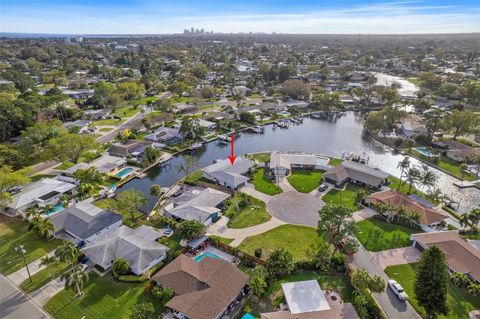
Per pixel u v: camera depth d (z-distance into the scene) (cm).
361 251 6756
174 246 6912
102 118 16900
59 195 8869
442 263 4944
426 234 6969
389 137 14475
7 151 10225
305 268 6191
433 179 8838
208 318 4853
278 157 11212
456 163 11388
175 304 5097
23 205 8162
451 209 8450
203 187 9762
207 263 5966
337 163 11425
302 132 15838
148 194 9469
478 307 5331
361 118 18400
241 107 18712
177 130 14500
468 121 12825
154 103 18375
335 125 17075
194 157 12369
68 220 7444
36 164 11238
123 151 11912
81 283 5372
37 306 5322
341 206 6419
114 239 6625
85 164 10488
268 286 5731
